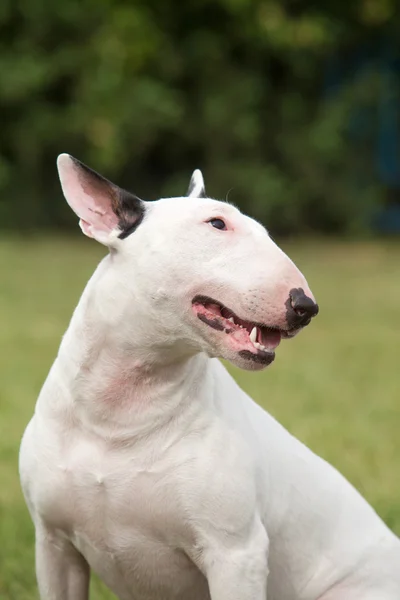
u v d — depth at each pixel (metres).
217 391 5.14
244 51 28.81
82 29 27.28
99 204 5.03
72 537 5.31
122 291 4.93
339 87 29.41
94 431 5.02
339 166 29.06
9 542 7.48
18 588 6.86
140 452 4.97
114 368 4.98
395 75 29.45
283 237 28.62
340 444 9.95
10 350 14.16
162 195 28.45
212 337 4.80
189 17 28.16
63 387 5.09
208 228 4.82
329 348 15.24
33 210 28.59
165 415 4.97
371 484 8.80
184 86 28.45
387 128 29.45
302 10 28.53
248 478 4.99
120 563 5.23
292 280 4.71
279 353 14.84
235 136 28.14
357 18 28.58
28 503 5.41
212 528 4.95
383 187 29.41
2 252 24.25
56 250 24.84
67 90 27.98
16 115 28.14
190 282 4.78
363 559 5.54
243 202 28.27
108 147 26.95
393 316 17.92
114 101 26.97
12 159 28.53
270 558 5.36
